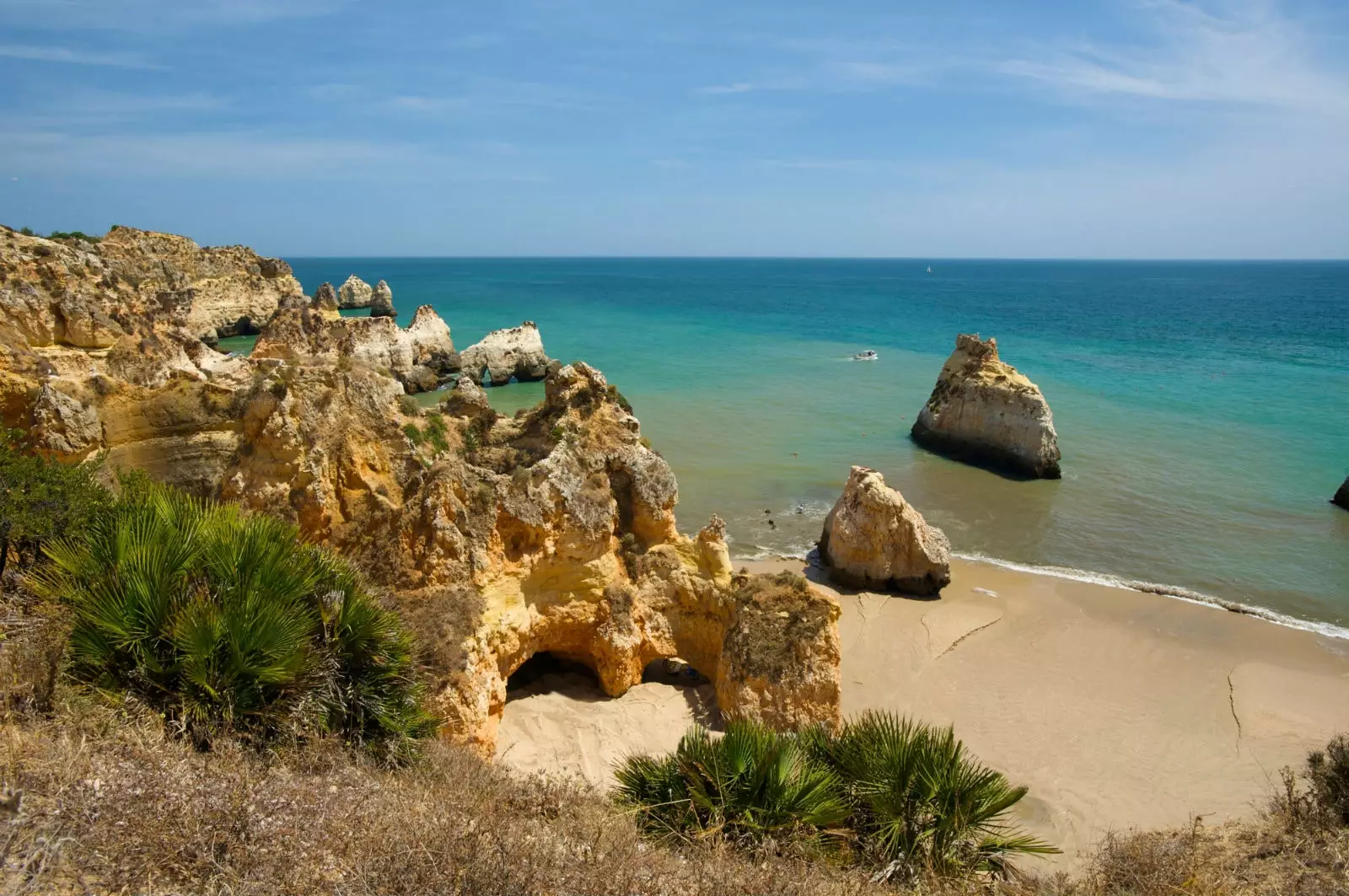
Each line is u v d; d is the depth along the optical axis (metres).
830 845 11.02
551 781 11.92
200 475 19.80
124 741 8.59
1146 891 11.93
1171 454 46.75
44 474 13.41
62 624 9.89
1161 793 18.34
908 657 24.08
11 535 12.23
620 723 17.50
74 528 12.38
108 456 19.06
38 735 8.25
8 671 9.03
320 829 7.92
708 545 19.25
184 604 10.09
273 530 11.74
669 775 12.05
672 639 19.42
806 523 35.22
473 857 7.96
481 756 14.19
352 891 7.23
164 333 35.09
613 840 9.70
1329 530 35.62
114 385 19.45
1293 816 13.80
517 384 70.12
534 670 19.64
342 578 11.91
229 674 9.70
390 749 11.03
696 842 10.64
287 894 7.02
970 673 23.42
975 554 32.69
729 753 11.76
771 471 42.44
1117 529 35.50
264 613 9.95
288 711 10.10
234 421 20.05
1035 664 24.08
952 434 45.81
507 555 17.38
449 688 14.86
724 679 17.94
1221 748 20.22
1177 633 26.28
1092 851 15.91
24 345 26.80
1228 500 39.28
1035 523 36.12
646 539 19.84
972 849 11.46
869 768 11.88
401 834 8.12
